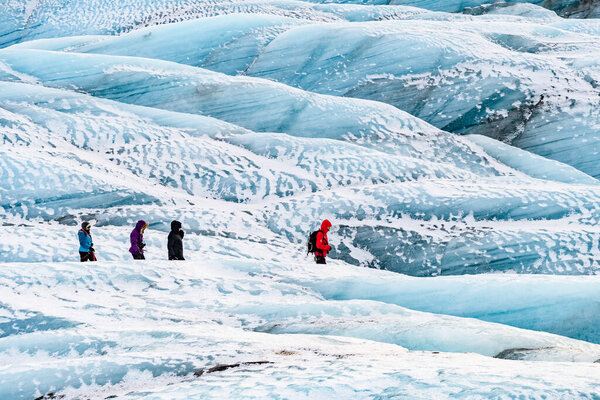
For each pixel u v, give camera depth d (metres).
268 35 51.16
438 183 30.30
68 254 22.73
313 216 27.95
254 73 47.66
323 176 31.48
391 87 43.94
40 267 17.58
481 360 8.37
